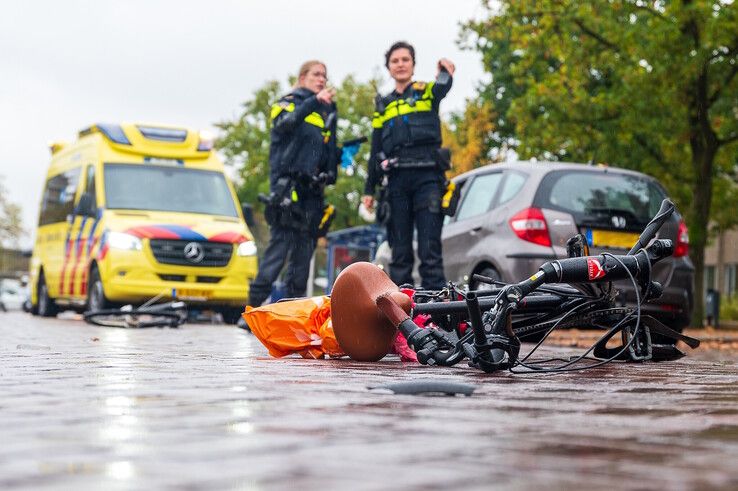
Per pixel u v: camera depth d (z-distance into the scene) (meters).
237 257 16.25
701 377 5.23
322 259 35.88
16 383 4.30
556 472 2.27
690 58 18.95
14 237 87.44
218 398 3.71
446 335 5.41
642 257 5.39
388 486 2.05
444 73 10.16
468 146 36.78
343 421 3.10
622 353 6.20
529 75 23.39
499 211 10.98
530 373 5.22
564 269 5.14
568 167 10.94
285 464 2.31
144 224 15.84
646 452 2.59
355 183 42.12
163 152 17.17
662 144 21.62
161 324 13.34
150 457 2.40
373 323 5.86
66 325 13.51
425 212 10.19
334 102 11.16
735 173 24.30
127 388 4.08
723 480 2.20
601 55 20.88
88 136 17.78
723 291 41.25
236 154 43.44
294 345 6.22
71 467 2.25
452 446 2.63
